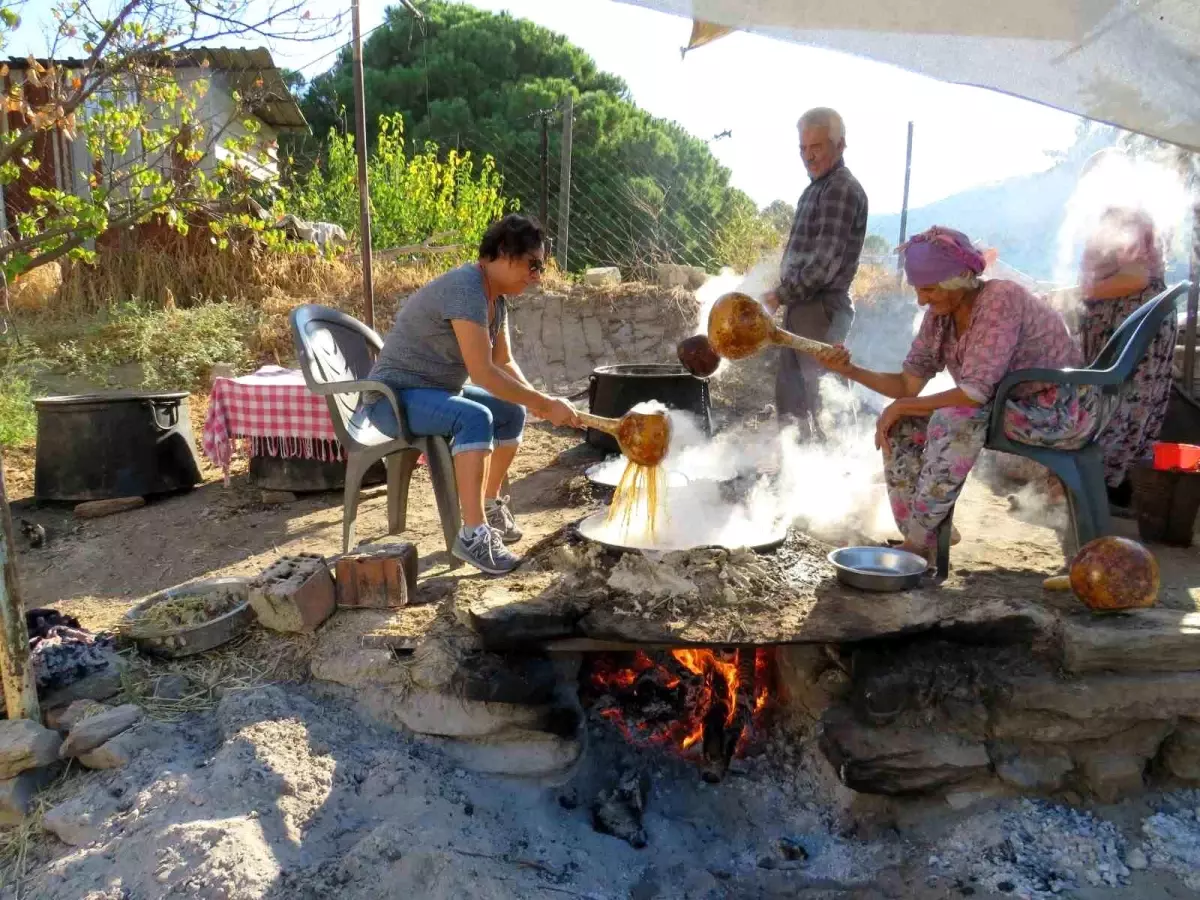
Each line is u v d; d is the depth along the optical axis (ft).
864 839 8.47
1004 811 8.30
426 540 12.98
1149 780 8.60
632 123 50.29
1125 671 8.39
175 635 9.58
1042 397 9.52
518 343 25.34
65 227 17.98
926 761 8.35
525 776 8.75
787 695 9.81
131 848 7.12
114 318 27.43
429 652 8.88
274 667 9.48
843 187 13.69
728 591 8.86
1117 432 12.75
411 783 8.00
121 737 8.36
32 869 7.43
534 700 8.66
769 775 9.38
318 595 9.84
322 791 7.80
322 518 14.69
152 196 19.97
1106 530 9.72
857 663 8.75
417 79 59.16
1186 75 6.01
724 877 8.16
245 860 6.79
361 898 6.63
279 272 29.50
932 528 9.87
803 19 5.81
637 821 8.77
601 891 7.61
